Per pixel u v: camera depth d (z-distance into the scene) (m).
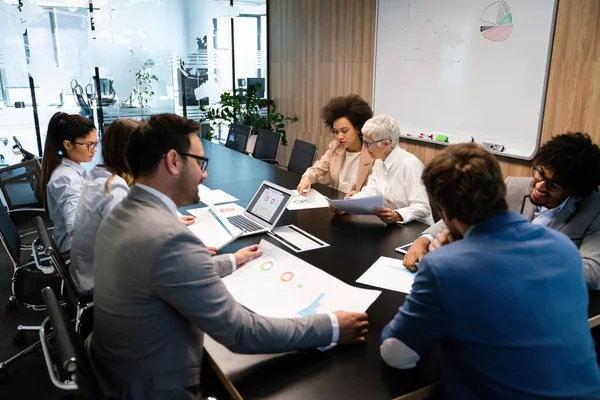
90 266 1.92
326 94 5.38
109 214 1.16
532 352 0.90
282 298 1.42
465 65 3.70
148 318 1.03
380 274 1.61
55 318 1.07
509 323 0.90
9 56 4.82
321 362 1.14
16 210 3.01
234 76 6.25
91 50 5.18
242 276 1.58
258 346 1.09
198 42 5.81
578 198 1.58
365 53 4.72
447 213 1.03
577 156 1.49
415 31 4.09
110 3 5.14
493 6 3.41
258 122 6.00
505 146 3.50
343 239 1.96
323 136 5.54
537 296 0.92
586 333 0.98
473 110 3.70
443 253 0.98
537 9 3.13
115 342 1.06
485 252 0.94
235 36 6.12
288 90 6.11
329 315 1.20
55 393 2.15
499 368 0.92
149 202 1.12
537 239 0.98
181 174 1.15
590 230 1.56
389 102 4.51
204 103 6.09
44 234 1.79
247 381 1.08
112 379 1.08
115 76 5.38
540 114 3.22
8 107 4.97
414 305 0.99
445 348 1.01
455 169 0.98
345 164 2.97
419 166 2.33
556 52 3.08
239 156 4.05
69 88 5.20
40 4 4.81
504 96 3.44
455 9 3.70
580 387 0.93
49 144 2.27
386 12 4.37
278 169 3.53
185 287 1.01
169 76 5.73
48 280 2.28
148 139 1.10
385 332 1.10
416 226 2.14
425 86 4.09
